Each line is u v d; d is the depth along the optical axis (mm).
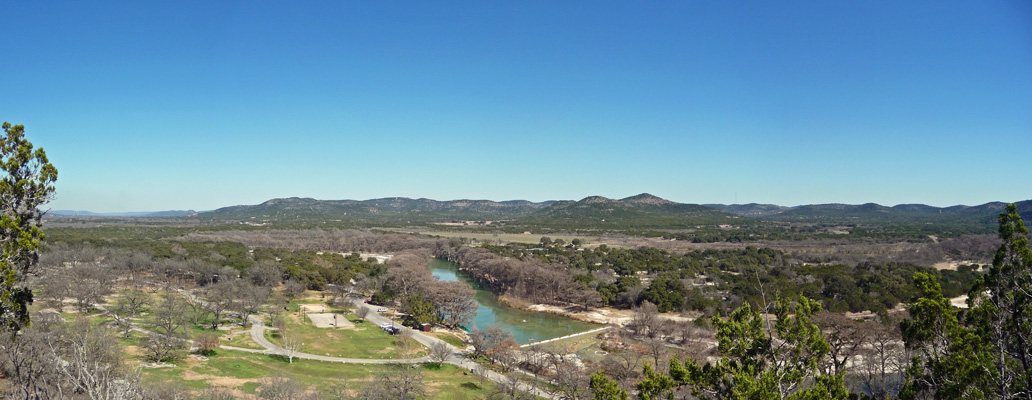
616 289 139375
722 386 32375
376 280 153625
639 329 107000
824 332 76250
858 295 119812
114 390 30344
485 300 149500
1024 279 30125
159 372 67500
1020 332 29641
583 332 112250
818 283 138125
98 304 111625
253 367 78562
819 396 28562
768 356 32344
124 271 148625
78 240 181875
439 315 122062
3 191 35750
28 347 45000
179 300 117688
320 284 154625
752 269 167000
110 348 58875
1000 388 28078
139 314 106000
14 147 37312
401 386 66500
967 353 30359
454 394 70875
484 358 92438
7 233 36281
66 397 31078
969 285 126562
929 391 34406
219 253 180125
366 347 97000
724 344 32875
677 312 123938
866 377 67938
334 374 78875
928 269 149500
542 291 145625
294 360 86562
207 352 84375
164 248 175750
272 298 132250
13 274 35438
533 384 74250
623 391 38781
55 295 102375
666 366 82188
